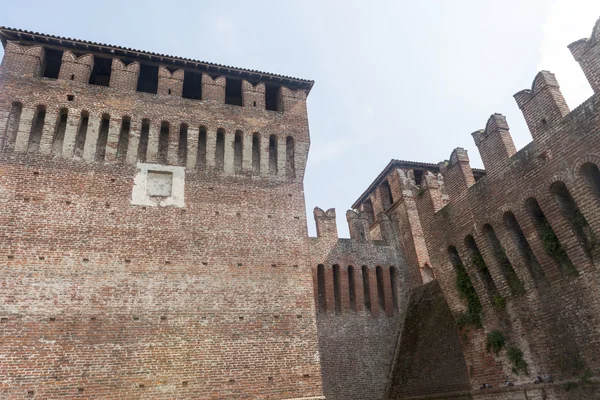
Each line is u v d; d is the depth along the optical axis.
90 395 16.56
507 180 21.53
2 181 19.61
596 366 16.97
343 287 33.41
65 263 18.72
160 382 17.53
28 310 17.38
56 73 25.88
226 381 18.30
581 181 17.78
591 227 17.31
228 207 22.67
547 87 19.67
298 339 20.19
